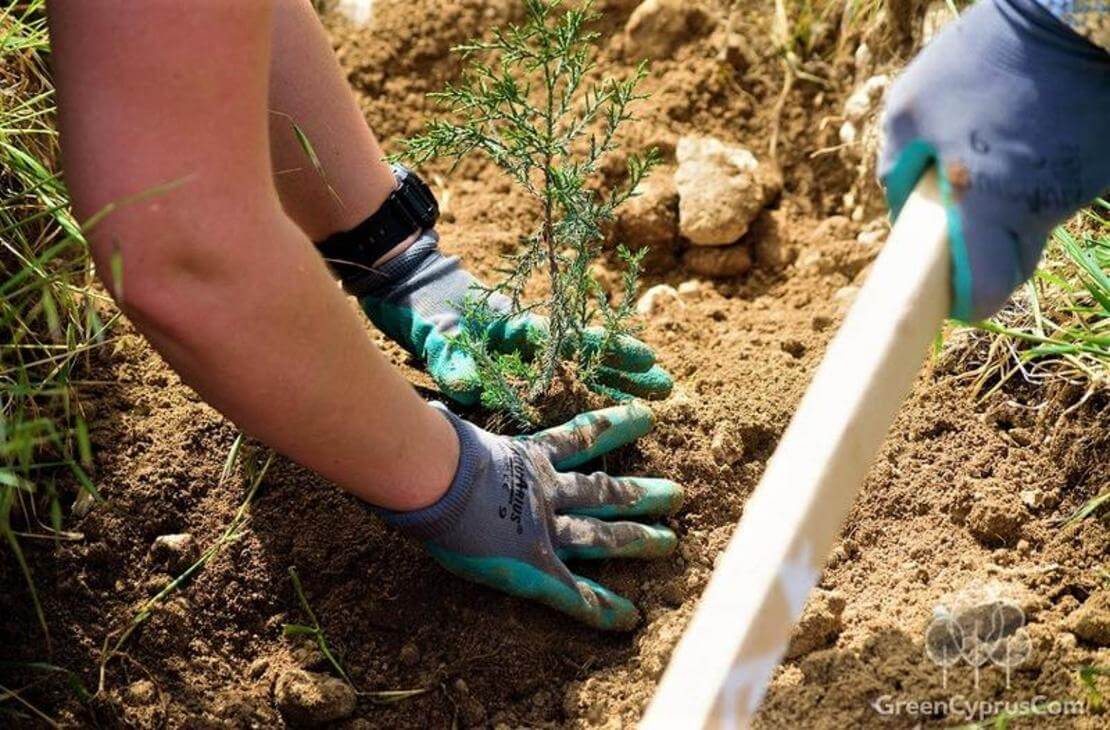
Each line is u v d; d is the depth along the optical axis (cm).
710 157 184
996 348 164
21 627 153
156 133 130
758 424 164
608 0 195
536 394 160
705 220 181
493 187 186
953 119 133
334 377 139
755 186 183
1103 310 162
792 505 128
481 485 149
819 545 129
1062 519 157
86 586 155
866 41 188
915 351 131
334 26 193
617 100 157
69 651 153
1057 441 159
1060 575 154
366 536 157
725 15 193
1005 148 132
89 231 133
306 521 158
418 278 164
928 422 163
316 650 154
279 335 136
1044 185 132
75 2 129
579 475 155
